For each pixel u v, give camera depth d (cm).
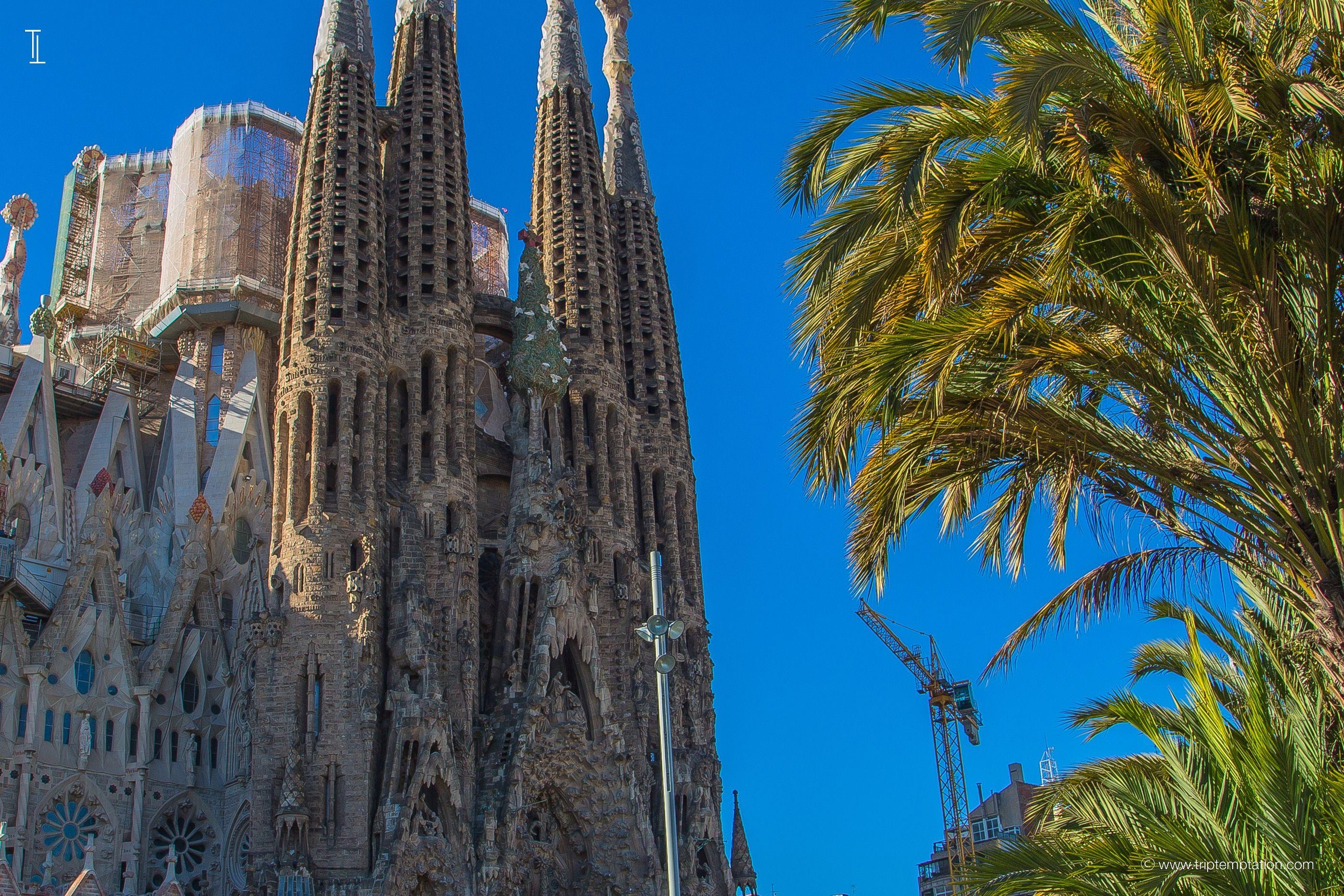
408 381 7750
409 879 6297
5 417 8488
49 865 6178
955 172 2044
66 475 9112
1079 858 1931
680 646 8494
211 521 8338
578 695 7575
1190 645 2062
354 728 6562
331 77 8119
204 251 9675
